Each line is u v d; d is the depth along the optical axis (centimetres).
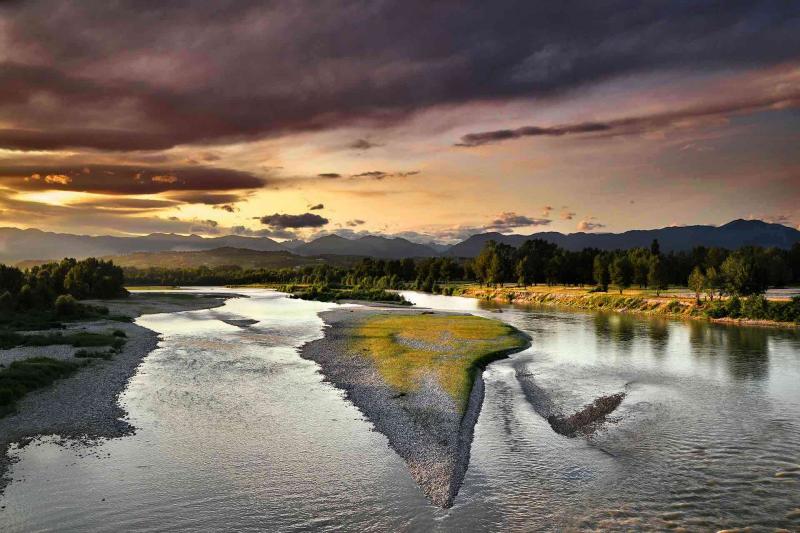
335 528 1870
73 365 4375
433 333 6712
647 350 5591
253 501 2066
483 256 18538
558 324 8175
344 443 2692
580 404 3475
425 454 2541
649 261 12788
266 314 9950
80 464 2405
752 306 8250
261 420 3070
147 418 3088
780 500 2078
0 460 2450
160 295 16650
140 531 1842
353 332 6912
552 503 2064
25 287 8794
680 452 2597
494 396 3684
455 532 1842
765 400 3553
